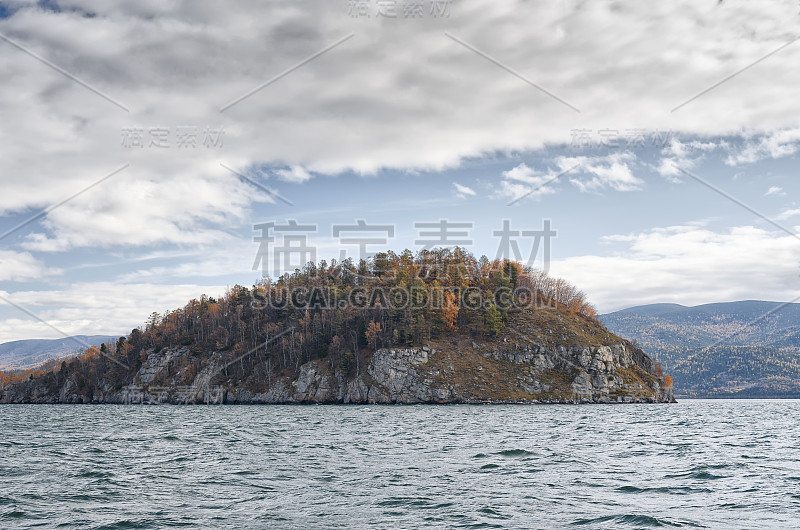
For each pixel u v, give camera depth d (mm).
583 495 30312
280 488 32406
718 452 48781
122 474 37375
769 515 26000
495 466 40188
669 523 24547
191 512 26984
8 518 25953
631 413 121625
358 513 26594
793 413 129750
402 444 55281
